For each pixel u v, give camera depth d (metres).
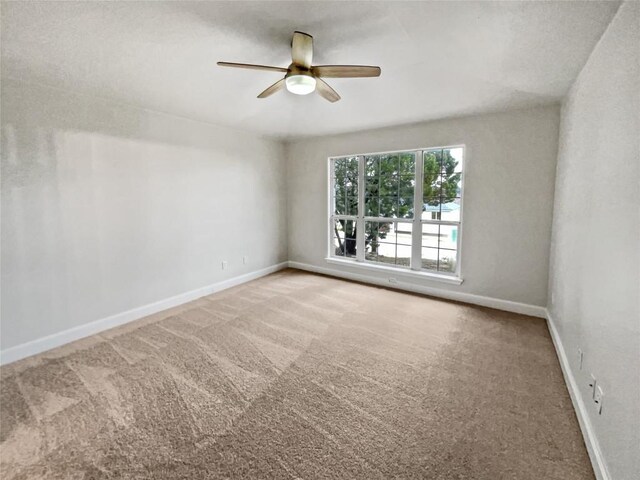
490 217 3.44
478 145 3.44
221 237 4.17
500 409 1.87
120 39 1.98
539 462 1.51
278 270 5.20
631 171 1.30
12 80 2.37
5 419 1.80
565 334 2.32
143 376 2.22
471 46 2.06
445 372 2.27
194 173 3.76
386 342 2.72
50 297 2.65
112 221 3.03
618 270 1.38
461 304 3.63
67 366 2.36
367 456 1.54
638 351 1.14
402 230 4.21
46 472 1.46
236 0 1.66
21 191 2.46
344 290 4.16
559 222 2.75
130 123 3.12
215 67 2.45
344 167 4.70
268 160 4.83
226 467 1.48
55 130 2.61
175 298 3.63
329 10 1.76
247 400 1.96
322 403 1.94
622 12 1.46
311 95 3.10
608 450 1.35
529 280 3.29
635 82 1.29
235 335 2.86
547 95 2.76
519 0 1.56
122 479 1.42
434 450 1.58
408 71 2.52
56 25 1.79
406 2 1.67
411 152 4.02
